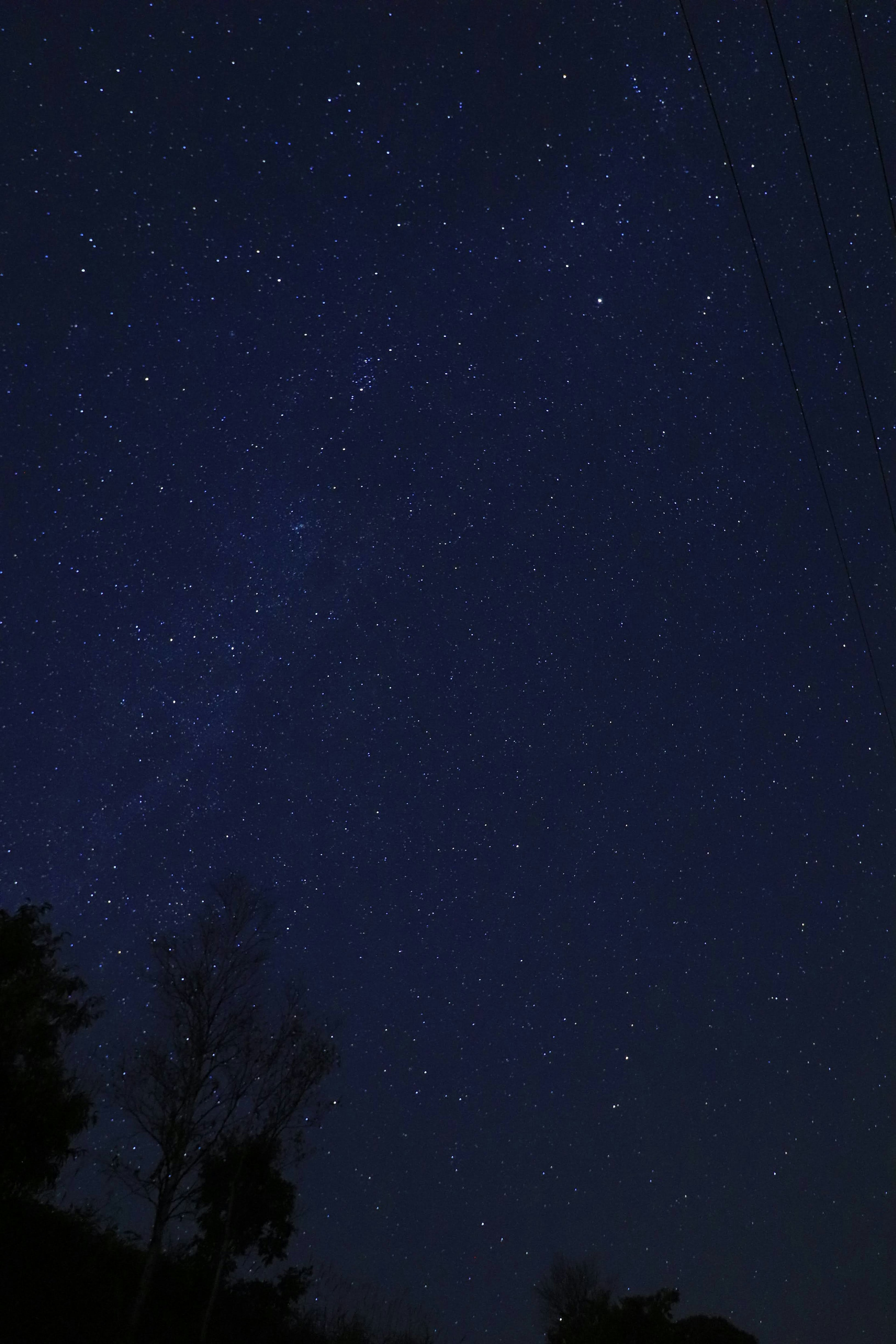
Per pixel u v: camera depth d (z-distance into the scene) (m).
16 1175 15.20
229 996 20.02
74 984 16.69
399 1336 23.48
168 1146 18.06
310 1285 21.14
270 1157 20.19
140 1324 17.03
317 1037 20.72
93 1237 18.62
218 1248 19.53
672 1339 24.16
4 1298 15.31
